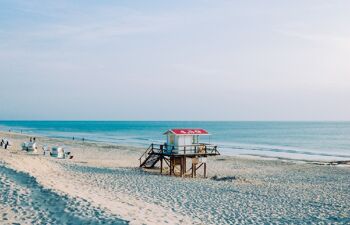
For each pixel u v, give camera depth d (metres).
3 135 83.88
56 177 22.91
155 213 15.42
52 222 12.95
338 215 19.09
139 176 29.98
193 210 18.03
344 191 27.95
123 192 21.25
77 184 21.17
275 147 87.50
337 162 54.19
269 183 31.11
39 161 28.66
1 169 20.19
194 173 35.22
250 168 43.31
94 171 30.95
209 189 25.12
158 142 92.69
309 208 20.70
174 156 34.00
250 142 104.62
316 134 155.00
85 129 189.50
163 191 22.95
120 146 69.75
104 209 14.23
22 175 19.11
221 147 83.50
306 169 43.69
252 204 20.91
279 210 19.73
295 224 16.88
